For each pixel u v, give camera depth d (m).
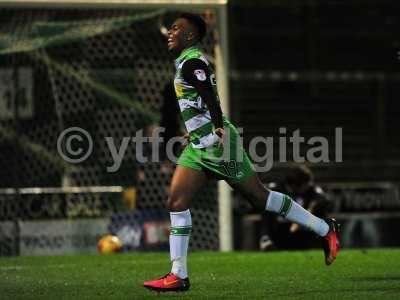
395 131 49.34
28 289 14.44
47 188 30.62
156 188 29.12
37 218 28.34
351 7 51.25
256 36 49.94
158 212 27.81
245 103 47.47
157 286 13.12
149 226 27.66
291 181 26.00
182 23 13.10
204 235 28.98
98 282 15.57
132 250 27.55
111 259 21.58
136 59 32.84
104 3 27.28
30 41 28.03
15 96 30.45
